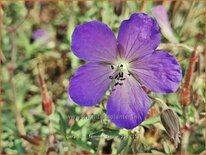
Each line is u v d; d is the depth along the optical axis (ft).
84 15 0.57
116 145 0.45
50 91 0.52
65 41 0.55
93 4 0.58
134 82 0.35
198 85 0.47
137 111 0.35
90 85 0.34
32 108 0.50
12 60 0.50
